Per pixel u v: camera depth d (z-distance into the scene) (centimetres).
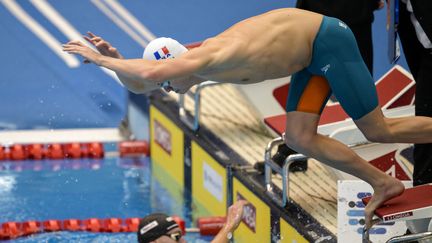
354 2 2861
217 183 3303
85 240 3130
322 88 2325
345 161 2341
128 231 3206
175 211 3381
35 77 4566
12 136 4072
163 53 2270
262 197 2931
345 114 2892
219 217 3194
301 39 2220
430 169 2617
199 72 2148
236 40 2161
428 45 2581
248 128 3553
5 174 3738
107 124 4222
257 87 3350
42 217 3300
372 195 2431
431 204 2284
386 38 4553
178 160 3684
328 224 2722
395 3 2552
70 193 3531
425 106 2630
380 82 2958
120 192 3556
